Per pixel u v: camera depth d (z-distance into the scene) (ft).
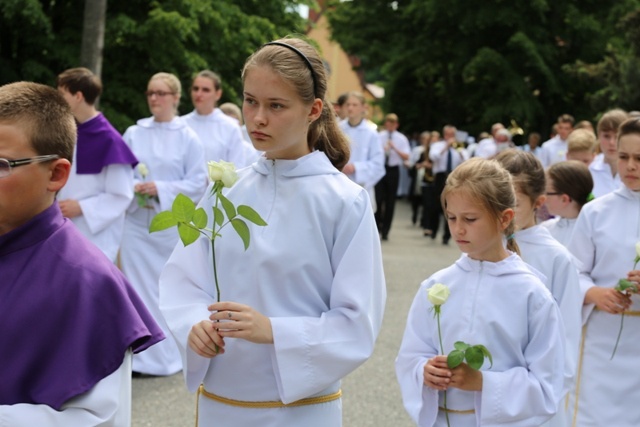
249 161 28.09
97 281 7.93
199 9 59.36
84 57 44.19
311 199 9.82
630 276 15.25
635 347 16.08
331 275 9.86
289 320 9.43
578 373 16.57
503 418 10.85
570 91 110.11
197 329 9.46
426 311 11.90
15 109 7.90
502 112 104.06
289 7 73.82
